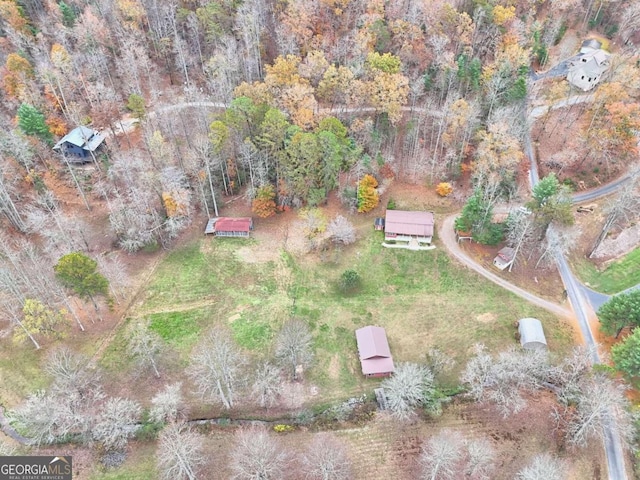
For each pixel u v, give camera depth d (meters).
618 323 63.00
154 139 85.69
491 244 81.12
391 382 60.06
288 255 82.12
